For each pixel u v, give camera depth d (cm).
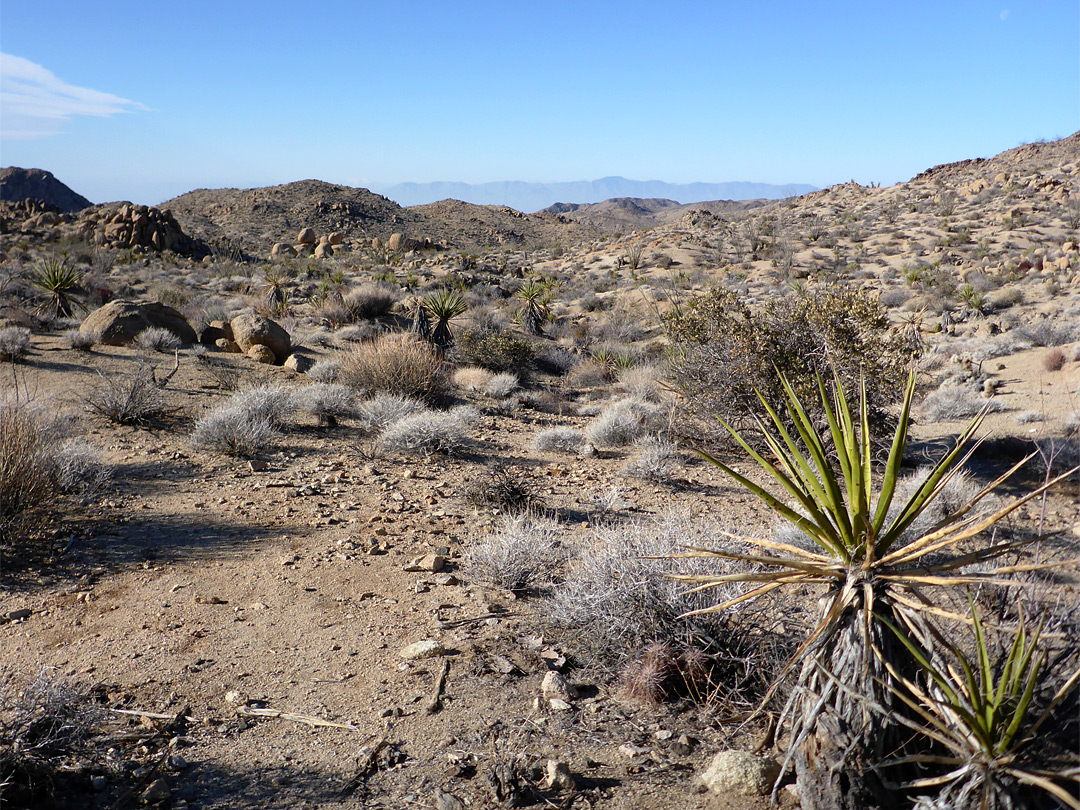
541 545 576
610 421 1176
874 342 891
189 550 623
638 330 3148
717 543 484
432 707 382
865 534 259
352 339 2225
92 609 507
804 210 10919
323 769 333
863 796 250
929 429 1221
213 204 14262
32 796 299
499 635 471
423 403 1339
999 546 255
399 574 580
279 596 535
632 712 376
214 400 1255
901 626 258
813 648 270
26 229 7288
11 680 402
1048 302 3459
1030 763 228
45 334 1772
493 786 307
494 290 4631
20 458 646
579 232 16150
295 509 745
